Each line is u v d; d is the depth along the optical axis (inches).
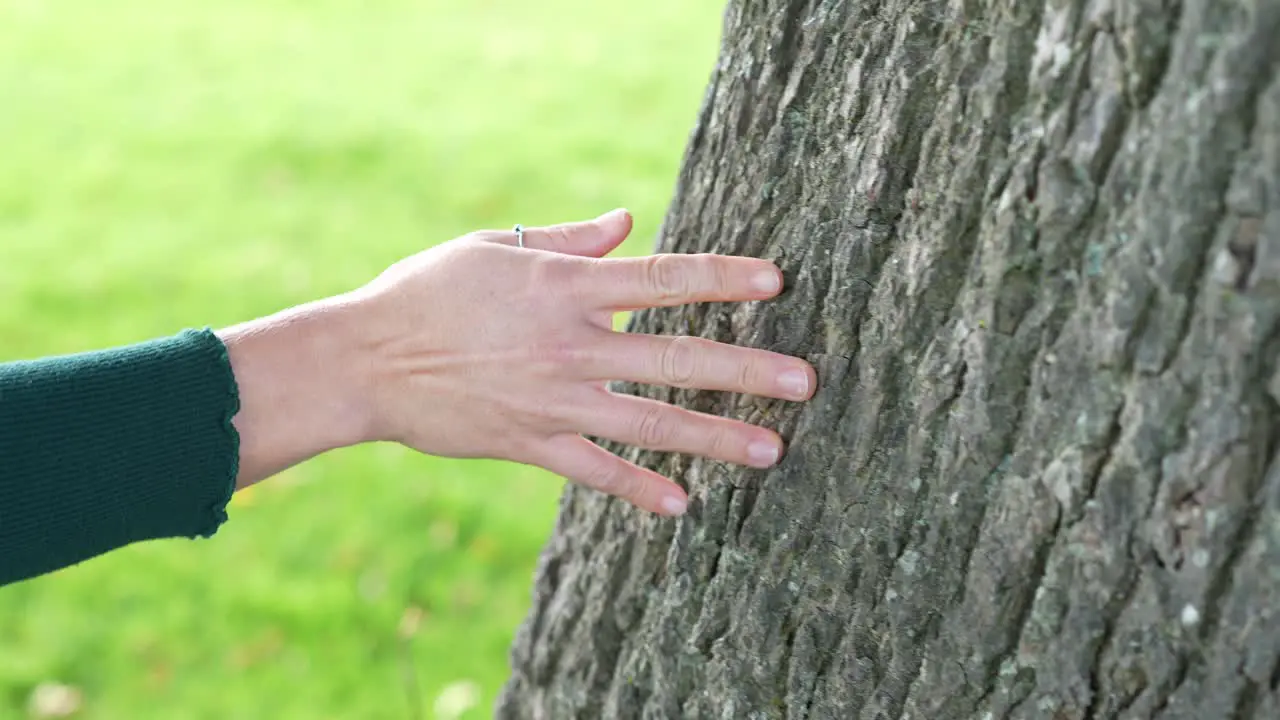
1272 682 33.6
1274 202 32.2
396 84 146.4
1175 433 33.4
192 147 129.3
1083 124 33.5
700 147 38.9
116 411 36.7
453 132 132.2
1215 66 32.2
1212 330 32.9
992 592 35.5
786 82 37.2
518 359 37.8
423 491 78.0
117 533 37.2
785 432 37.6
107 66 153.1
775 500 37.7
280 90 144.6
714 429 37.6
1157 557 33.9
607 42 160.7
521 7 175.2
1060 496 34.5
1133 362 33.5
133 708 63.6
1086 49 33.4
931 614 36.3
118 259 105.7
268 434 37.9
